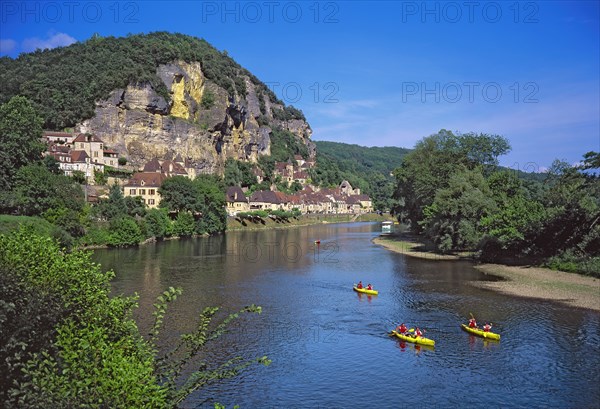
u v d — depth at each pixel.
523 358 35.06
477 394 29.48
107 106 160.38
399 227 194.25
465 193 88.06
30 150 101.75
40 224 74.31
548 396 28.98
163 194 136.62
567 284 60.31
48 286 18.50
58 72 166.88
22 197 86.56
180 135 182.12
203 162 193.50
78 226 94.06
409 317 46.47
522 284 61.00
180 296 54.28
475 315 46.72
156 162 156.25
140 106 168.62
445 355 36.09
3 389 14.97
